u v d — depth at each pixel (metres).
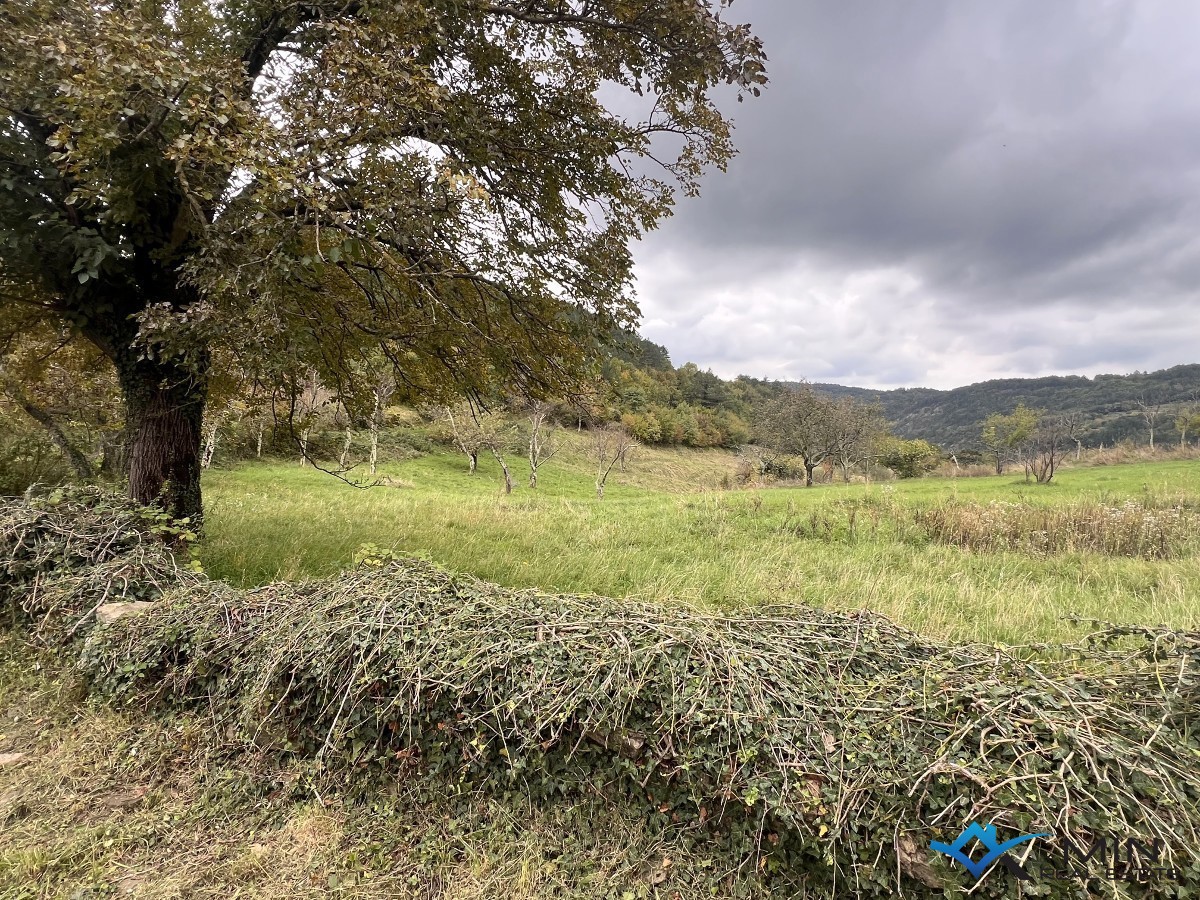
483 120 5.71
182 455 6.29
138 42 3.65
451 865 2.35
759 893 2.09
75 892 2.17
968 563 8.42
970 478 29.03
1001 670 2.48
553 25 6.12
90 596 4.08
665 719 2.38
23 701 3.55
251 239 4.39
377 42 4.33
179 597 3.80
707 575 7.16
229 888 2.23
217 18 5.90
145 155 4.65
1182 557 8.77
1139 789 1.77
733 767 2.19
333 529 8.72
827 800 2.00
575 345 7.26
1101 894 1.65
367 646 2.92
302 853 2.42
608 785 2.49
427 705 2.72
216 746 3.01
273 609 3.45
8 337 6.94
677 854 2.25
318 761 2.80
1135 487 16.84
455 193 4.68
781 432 36.72
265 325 4.39
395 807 2.62
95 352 8.32
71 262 5.04
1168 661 2.31
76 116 4.25
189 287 5.91
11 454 8.41
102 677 3.45
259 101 4.67
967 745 2.03
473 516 11.17
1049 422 36.56
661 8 5.38
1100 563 8.34
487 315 6.73
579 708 2.54
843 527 11.00
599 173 6.74
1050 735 1.98
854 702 2.38
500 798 2.58
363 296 6.93
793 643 2.79
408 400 8.41
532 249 6.39
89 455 11.12
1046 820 1.72
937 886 1.81
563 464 45.16
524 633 2.88
